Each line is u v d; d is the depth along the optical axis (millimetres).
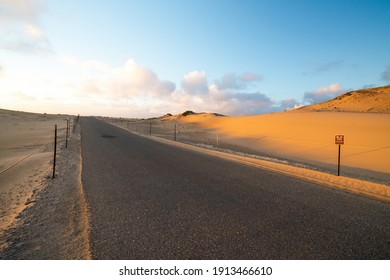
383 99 84250
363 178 9305
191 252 3375
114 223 4301
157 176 8234
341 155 18609
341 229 4215
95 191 6270
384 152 18312
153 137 28219
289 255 3350
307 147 22953
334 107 94938
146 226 4199
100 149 15414
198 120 100812
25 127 41219
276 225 4355
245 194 6312
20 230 4004
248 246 3576
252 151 21641
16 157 12766
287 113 64312
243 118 69750
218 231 4059
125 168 9477
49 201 5496
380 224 4457
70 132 29938
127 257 3211
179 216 4707
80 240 3668
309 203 5637
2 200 5738
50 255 3252
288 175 8773
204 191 6531
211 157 13477
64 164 10070
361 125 31922
